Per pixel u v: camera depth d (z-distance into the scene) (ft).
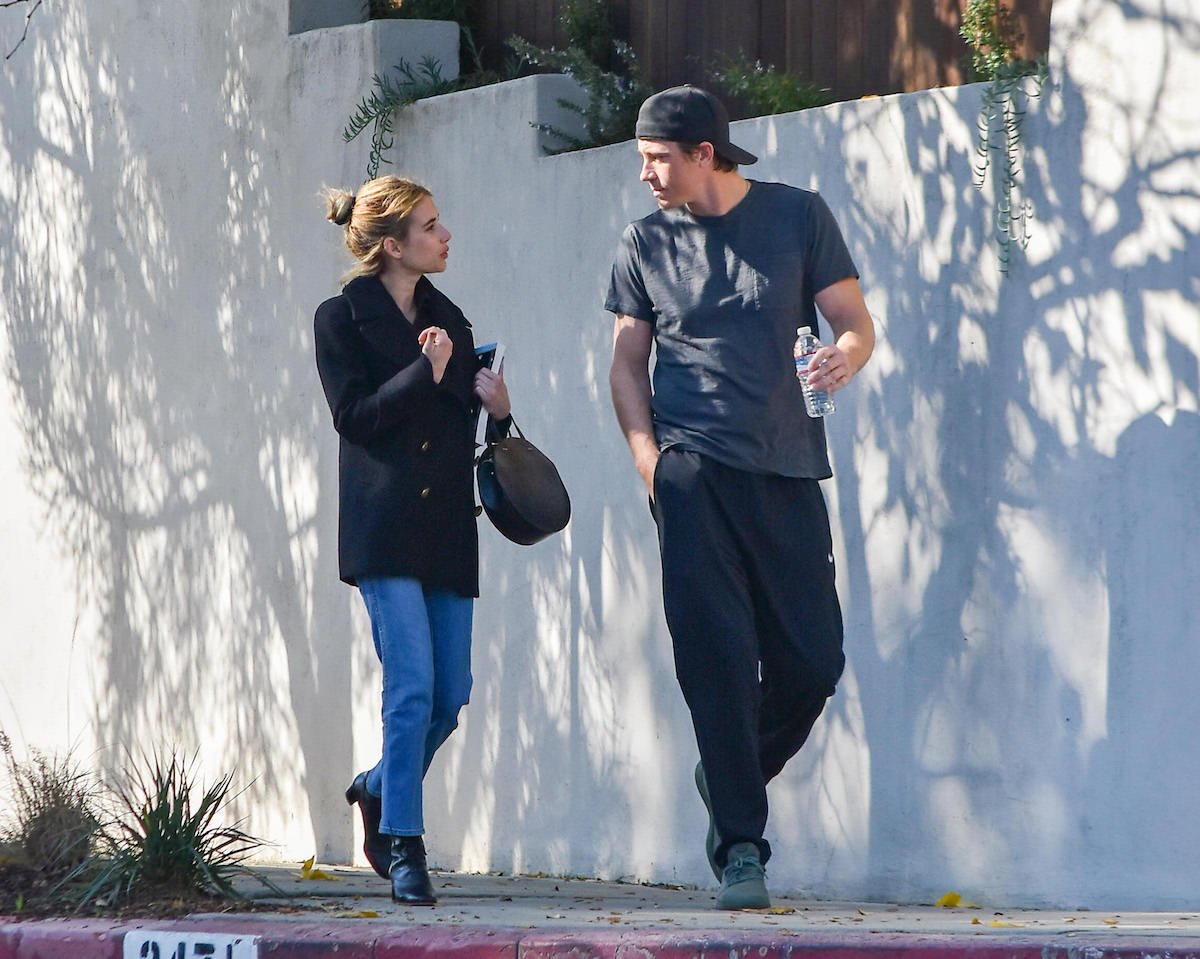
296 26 99.96
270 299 100.94
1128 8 65.51
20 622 126.31
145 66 111.86
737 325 63.21
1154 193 64.95
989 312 69.26
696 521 62.80
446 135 90.99
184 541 108.68
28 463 125.29
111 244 115.55
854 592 73.26
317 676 97.35
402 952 54.70
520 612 87.30
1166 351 64.69
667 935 52.49
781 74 83.15
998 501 68.95
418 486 66.74
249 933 57.52
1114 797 65.67
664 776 79.87
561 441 84.94
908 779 71.20
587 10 90.79
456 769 90.48
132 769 113.29
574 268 84.02
